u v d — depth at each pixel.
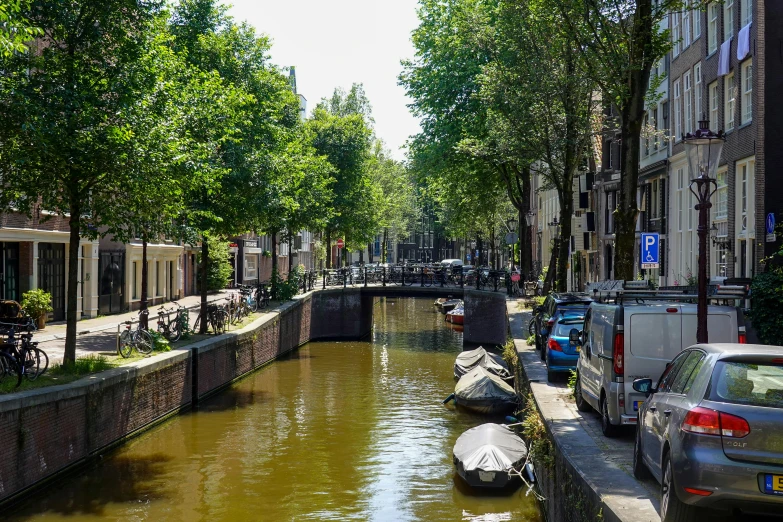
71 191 16.17
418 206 107.19
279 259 71.88
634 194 14.77
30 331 16.69
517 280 40.72
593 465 8.83
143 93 16.84
